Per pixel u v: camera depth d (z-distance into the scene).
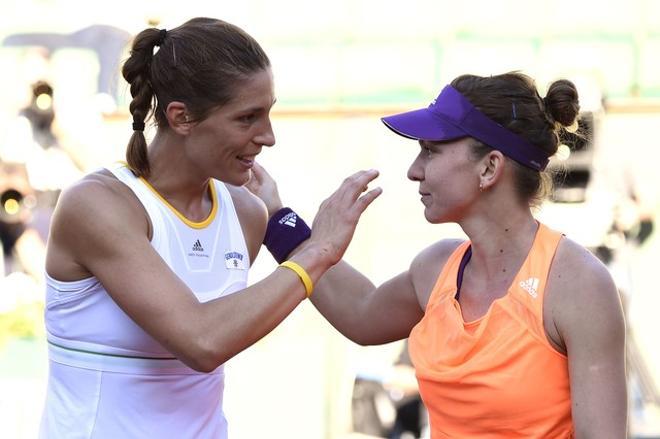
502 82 8.04
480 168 7.99
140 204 7.80
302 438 19.69
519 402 7.57
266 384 21.33
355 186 8.17
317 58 23.64
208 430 8.35
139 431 7.93
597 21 22.89
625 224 22.14
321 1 23.66
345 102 23.61
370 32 23.59
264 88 7.68
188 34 7.71
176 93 7.64
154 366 7.94
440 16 23.33
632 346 20.30
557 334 7.61
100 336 7.87
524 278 7.75
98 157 24.38
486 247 8.08
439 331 8.09
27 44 24.55
